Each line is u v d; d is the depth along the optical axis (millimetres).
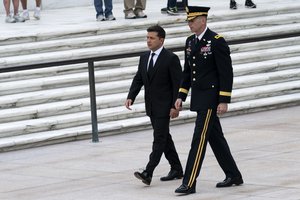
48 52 51375
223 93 31688
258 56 54875
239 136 43219
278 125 45875
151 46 33906
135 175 33562
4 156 41594
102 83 49594
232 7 60656
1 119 45094
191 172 32156
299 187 32625
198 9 31859
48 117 46188
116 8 66812
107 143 43500
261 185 33219
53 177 36625
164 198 31938
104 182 35188
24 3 60125
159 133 33781
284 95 52281
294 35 47938
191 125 47219
